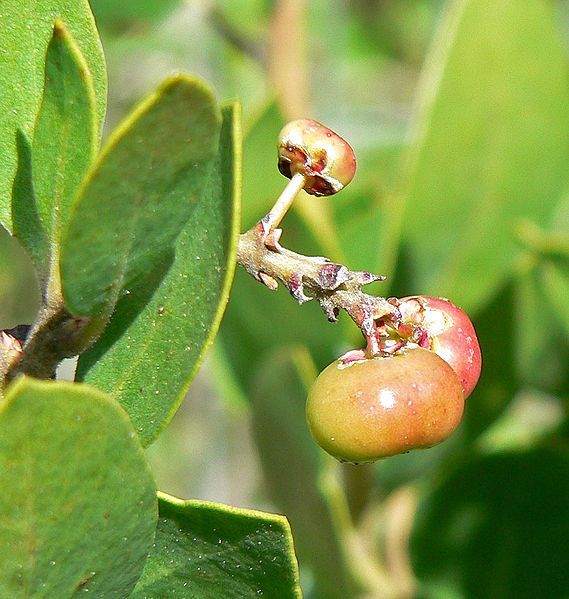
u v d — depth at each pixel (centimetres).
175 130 10
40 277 12
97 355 12
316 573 17
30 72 12
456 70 17
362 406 12
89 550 11
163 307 11
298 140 12
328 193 12
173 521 11
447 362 12
